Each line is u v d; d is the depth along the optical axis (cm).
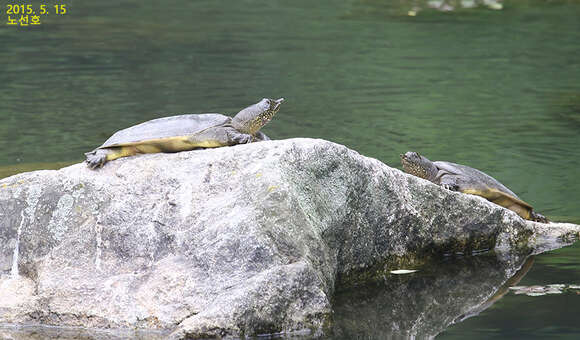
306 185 853
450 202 1009
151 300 789
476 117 1875
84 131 1688
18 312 806
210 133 919
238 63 2525
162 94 2067
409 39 2978
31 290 835
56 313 799
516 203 1123
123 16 3538
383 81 2281
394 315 815
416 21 3409
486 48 2809
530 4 3834
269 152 851
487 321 786
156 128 924
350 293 891
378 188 938
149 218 846
